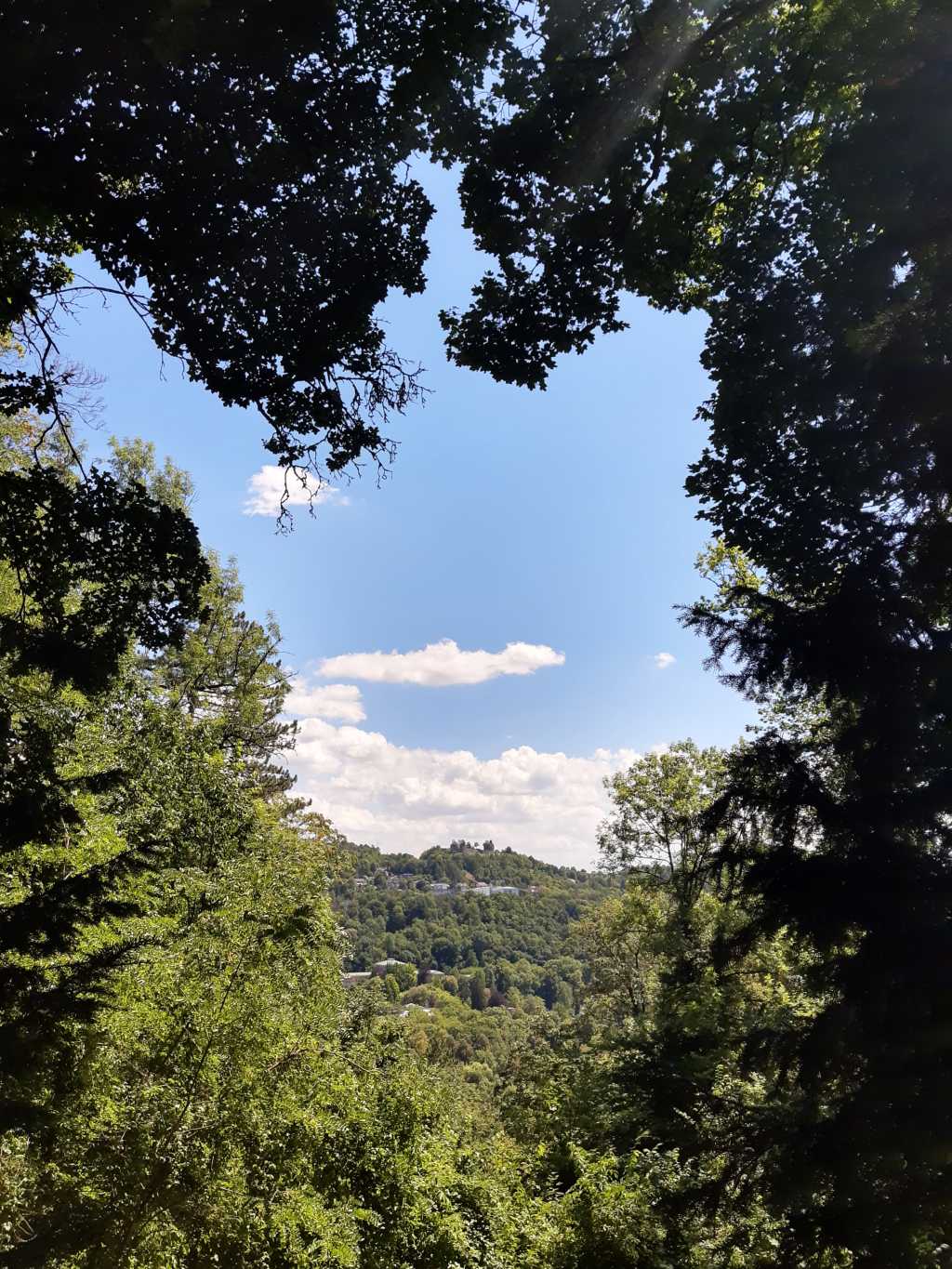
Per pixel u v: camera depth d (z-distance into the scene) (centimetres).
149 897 843
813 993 798
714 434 1023
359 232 734
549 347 995
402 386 792
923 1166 682
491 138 874
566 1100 1706
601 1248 1095
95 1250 636
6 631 643
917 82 735
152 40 529
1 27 501
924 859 733
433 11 696
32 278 695
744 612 920
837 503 902
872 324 825
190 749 1555
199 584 722
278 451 786
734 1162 851
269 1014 906
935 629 770
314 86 664
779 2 867
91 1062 682
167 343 720
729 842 840
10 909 498
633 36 848
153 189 649
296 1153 959
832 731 909
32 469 656
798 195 962
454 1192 1167
